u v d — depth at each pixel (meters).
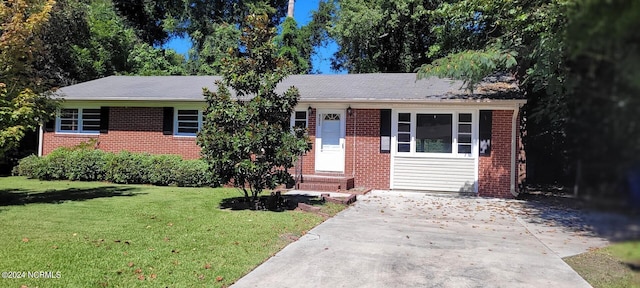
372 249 5.95
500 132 11.87
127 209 8.34
